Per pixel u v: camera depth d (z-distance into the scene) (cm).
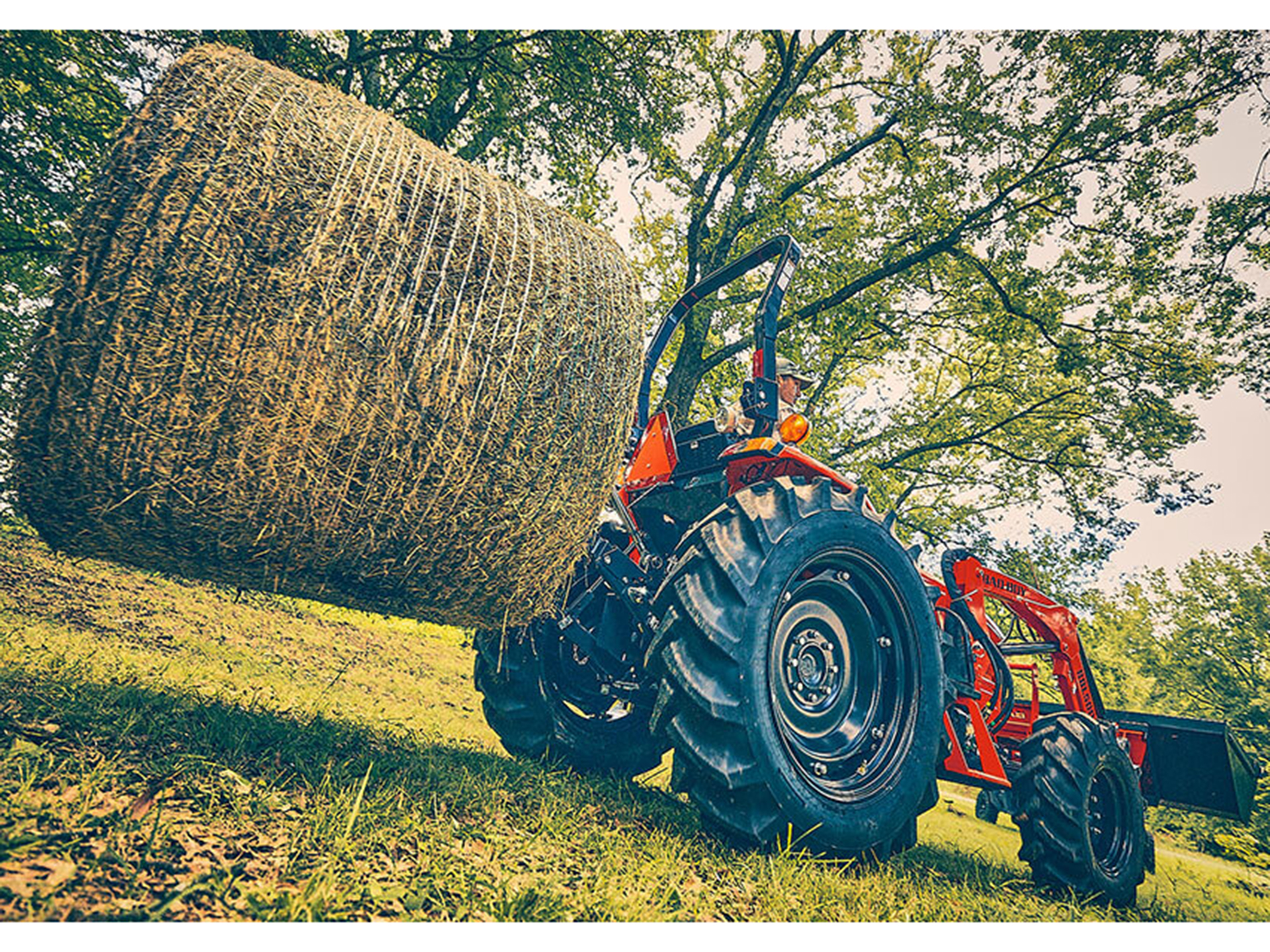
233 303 189
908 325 1602
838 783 258
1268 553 2703
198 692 301
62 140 888
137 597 632
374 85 1235
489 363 221
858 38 1388
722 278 368
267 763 210
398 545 219
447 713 488
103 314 183
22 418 185
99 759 179
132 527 201
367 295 203
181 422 188
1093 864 317
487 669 377
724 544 250
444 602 243
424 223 220
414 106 1330
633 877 187
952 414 1666
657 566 315
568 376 240
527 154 1371
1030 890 306
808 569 274
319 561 216
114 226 185
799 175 1509
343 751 246
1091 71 1287
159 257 185
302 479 199
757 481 299
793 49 1349
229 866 141
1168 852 862
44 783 160
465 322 218
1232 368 1410
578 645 357
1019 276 1461
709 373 1609
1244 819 412
